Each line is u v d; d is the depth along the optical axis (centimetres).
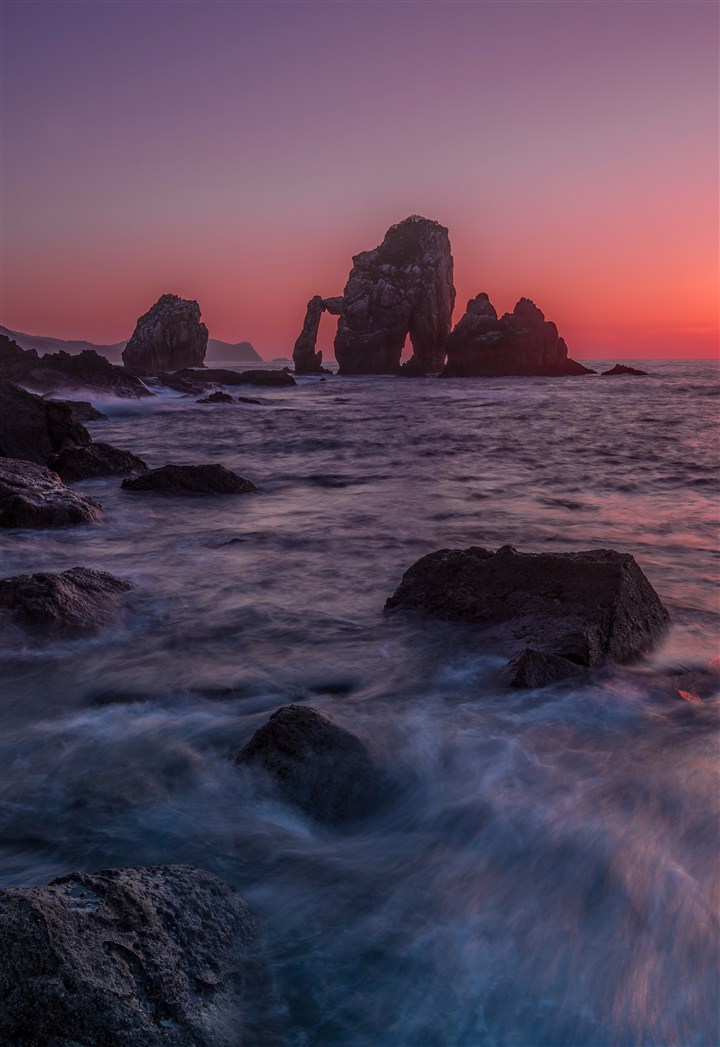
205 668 617
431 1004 270
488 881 340
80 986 233
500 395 5844
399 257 10544
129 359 11900
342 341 10494
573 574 691
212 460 2145
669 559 984
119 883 280
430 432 2872
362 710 521
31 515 1145
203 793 421
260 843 374
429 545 1060
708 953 291
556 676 569
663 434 2755
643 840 365
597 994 273
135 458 1778
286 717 447
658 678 589
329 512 1310
